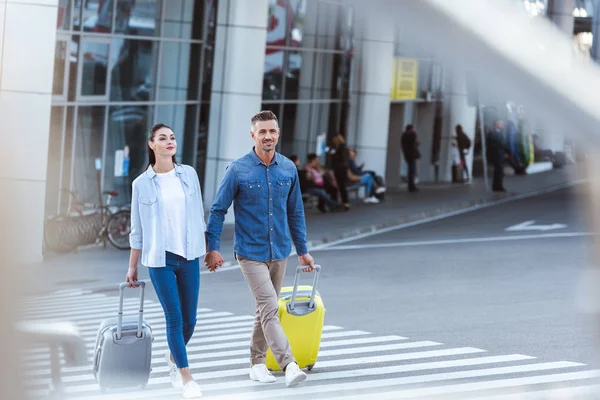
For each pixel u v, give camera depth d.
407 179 34.62
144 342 8.51
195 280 8.46
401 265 21.19
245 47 26.62
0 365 1.38
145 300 16.70
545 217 28.92
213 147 27.02
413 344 12.10
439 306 15.87
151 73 25.81
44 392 1.82
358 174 31.45
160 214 8.23
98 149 24.30
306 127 32.75
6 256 1.27
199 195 8.44
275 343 9.00
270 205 9.01
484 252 23.19
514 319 14.46
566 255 22.55
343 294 17.22
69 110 23.20
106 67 24.30
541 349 11.81
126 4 24.73
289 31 31.25
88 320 14.05
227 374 9.84
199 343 12.11
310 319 9.77
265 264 9.09
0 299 1.29
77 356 5.54
